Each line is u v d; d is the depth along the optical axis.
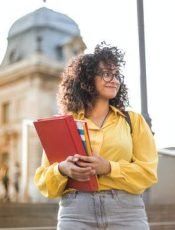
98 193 2.74
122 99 2.96
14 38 31.08
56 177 2.72
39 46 30.59
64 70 3.00
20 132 29.39
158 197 13.63
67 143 2.69
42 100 29.20
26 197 22.42
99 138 2.78
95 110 2.89
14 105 30.06
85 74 2.90
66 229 2.77
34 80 29.36
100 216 2.73
